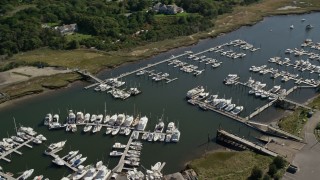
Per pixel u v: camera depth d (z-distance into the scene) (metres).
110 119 197.62
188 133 190.38
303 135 180.50
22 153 175.25
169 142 182.38
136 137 184.25
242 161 165.88
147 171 160.12
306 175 152.88
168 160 171.38
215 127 195.12
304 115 198.88
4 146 178.00
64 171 163.62
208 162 167.25
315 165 158.62
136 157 170.75
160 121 198.50
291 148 171.12
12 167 166.88
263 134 187.75
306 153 166.75
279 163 155.25
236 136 181.12
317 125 188.12
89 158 171.38
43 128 194.25
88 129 190.50
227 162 166.25
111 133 187.75
